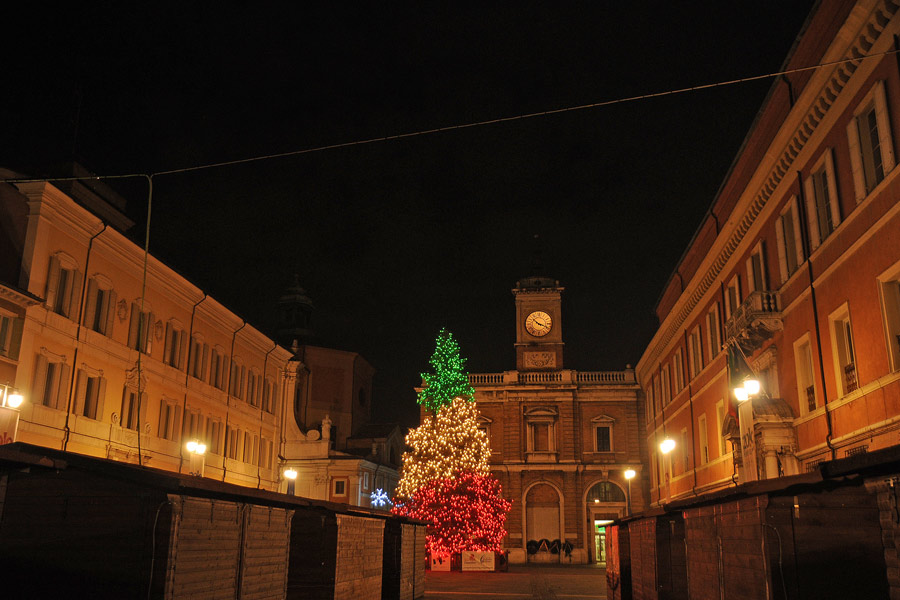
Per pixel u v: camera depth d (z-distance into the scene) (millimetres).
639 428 64000
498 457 64312
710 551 14078
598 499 63094
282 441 57125
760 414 25406
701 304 38281
